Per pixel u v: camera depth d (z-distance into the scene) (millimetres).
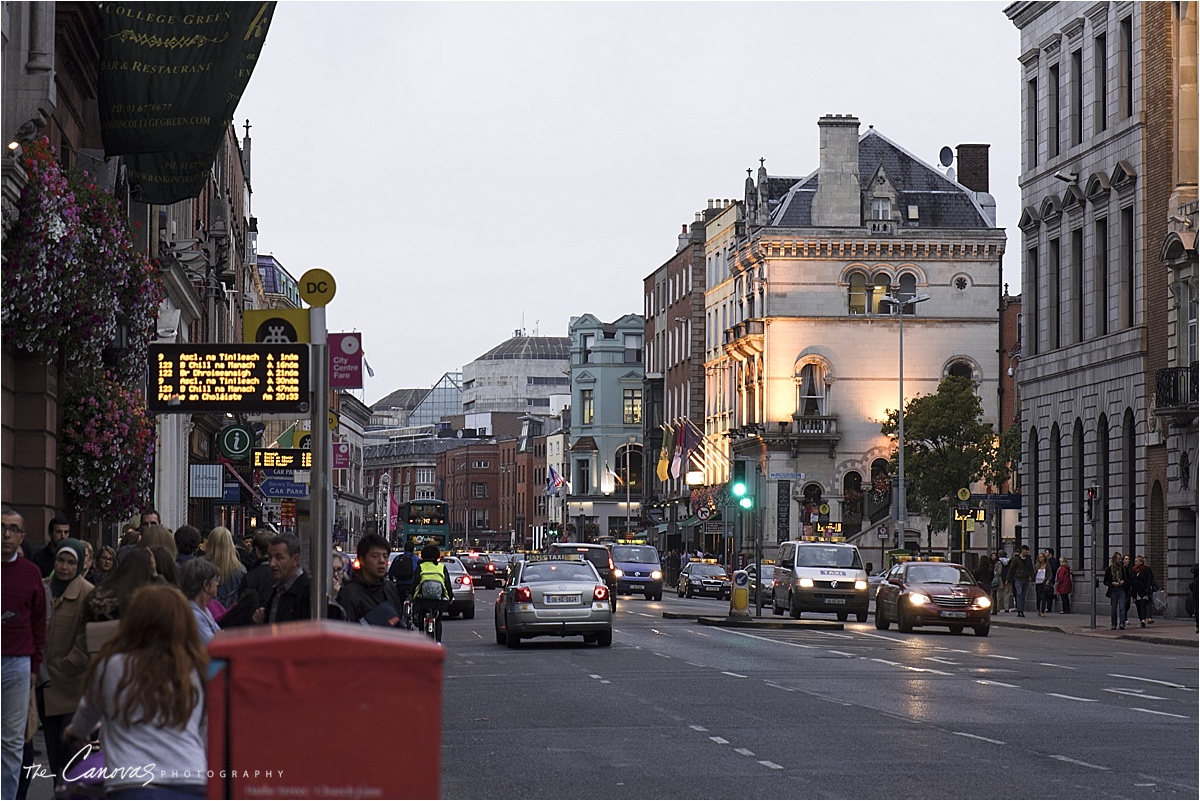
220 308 61469
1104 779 14609
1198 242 49500
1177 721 19609
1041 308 63250
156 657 7516
